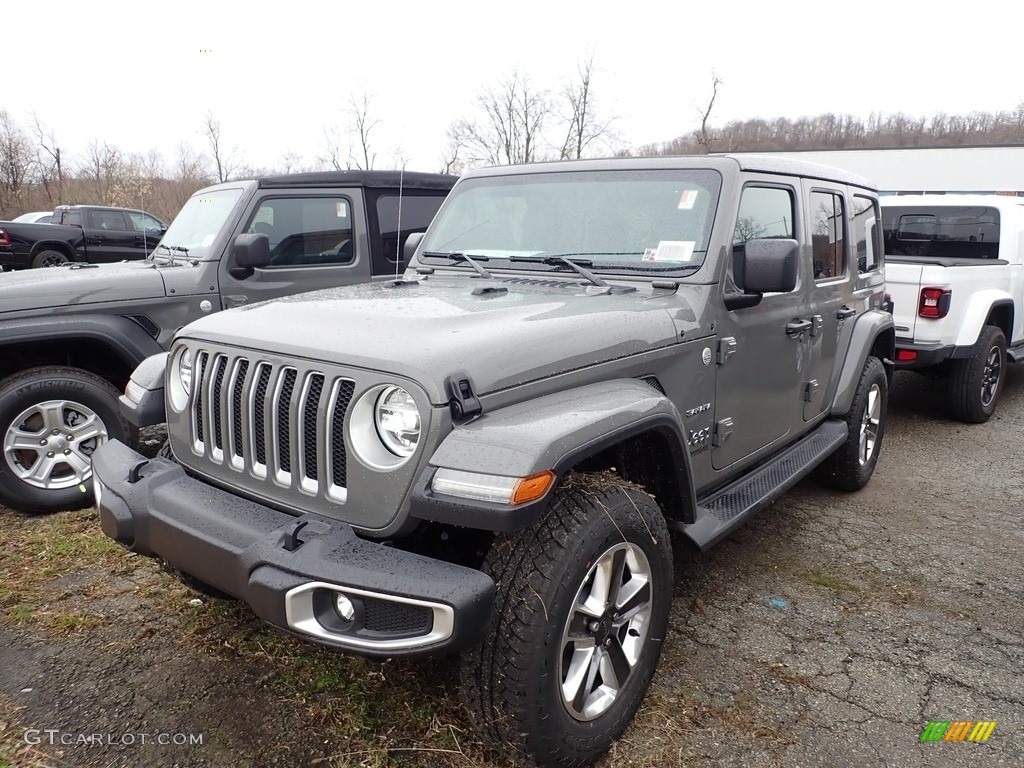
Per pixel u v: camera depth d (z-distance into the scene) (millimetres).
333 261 5785
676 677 2848
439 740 2436
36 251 15094
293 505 2305
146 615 3186
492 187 3766
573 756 2256
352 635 1949
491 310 2588
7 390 4098
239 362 2479
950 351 6102
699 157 3328
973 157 21656
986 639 3162
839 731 2561
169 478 2514
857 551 4016
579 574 2141
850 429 4555
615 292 3021
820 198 4078
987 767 2406
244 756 2367
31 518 4211
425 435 2039
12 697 2635
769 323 3477
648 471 2689
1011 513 4586
